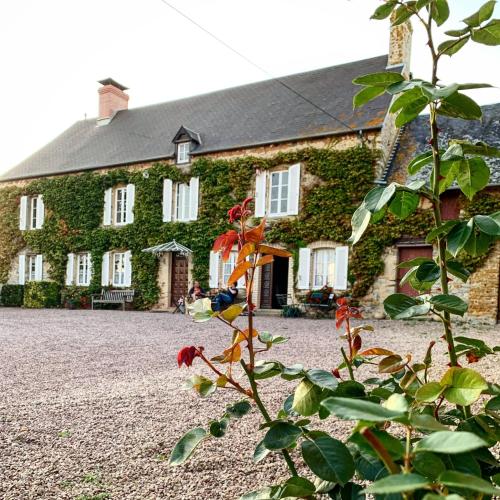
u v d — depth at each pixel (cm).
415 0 113
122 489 227
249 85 1941
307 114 1512
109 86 2223
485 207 1114
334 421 336
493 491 48
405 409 65
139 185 1711
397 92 101
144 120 2069
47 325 1036
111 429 319
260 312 1419
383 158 1305
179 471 248
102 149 1970
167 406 377
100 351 665
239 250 104
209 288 1522
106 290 1761
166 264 1652
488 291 1099
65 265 1884
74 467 254
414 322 1125
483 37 105
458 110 110
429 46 112
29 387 445
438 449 53
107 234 1770
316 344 727
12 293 1875
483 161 115
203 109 1916
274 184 1464
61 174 1933
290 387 438
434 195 109
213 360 110
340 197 1317
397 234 1224
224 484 232
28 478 239
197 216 1577
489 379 440
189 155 1605
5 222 2062
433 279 110
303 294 1362
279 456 268
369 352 127
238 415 110
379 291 1248
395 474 53
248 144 1479
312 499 101
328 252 1368
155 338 818
